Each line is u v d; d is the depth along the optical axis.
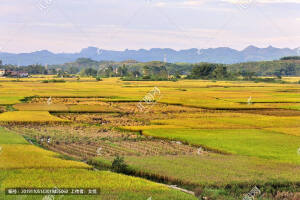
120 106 113.56
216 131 67.69
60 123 77.31
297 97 138.38
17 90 161.88
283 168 41.22
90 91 163.25
